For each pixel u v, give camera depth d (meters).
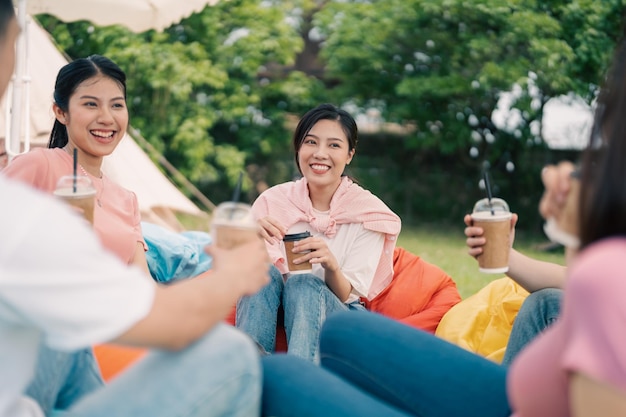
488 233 2.15
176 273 4.11
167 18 4.65
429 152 13.26
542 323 2.37
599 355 1.07
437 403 1.80
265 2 13.21
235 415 1.46
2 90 1.37
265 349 2.95
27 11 4.43
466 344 3.29
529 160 12.34
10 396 1.30
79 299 1.22
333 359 1.90
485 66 10.73
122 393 1.41
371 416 1.53
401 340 1.85
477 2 10.59
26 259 1.19
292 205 3.34
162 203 6.56
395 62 12.22
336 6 12.48
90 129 2.91
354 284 3.16
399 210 13.35
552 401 1.34
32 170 2.80
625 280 1.08
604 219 1.16
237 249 1.51
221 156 12.48
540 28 10.34
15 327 1.27
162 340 1.34
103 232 2.80
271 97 13.23
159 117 11.87
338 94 12.83
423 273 3.78
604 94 1.24
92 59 2.98
